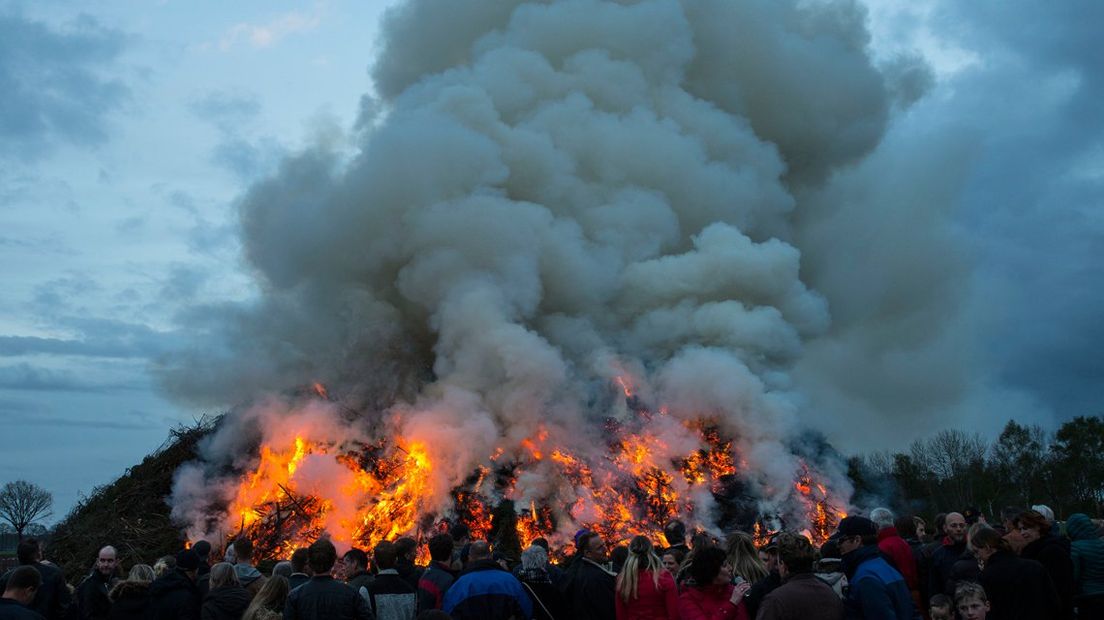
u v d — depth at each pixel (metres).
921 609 13.20
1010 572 11.05
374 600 12.41
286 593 11.61
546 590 12.83
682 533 13.63
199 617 12.49
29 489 62.78
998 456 65.88
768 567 13.16
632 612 10.87
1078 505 59.94
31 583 10.11
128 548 27.02
